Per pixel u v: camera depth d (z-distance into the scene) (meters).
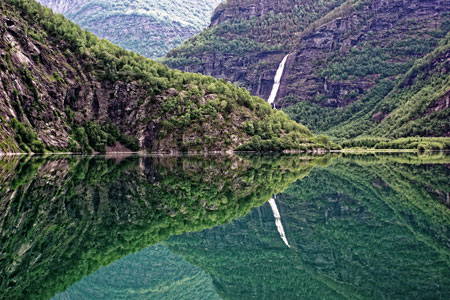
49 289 21.06
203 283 27.09
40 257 25.36
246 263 29.19
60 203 41.50
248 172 87.38
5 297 19.69
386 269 24.86
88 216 36.38
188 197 49.53
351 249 29.80
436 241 30.33
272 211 44.69
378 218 39.81
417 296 20.33
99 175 71.31
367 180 72.56
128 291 27.20
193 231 35.56
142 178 69.00
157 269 30.12
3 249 26.17
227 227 37.53
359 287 22.45
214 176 76.94
